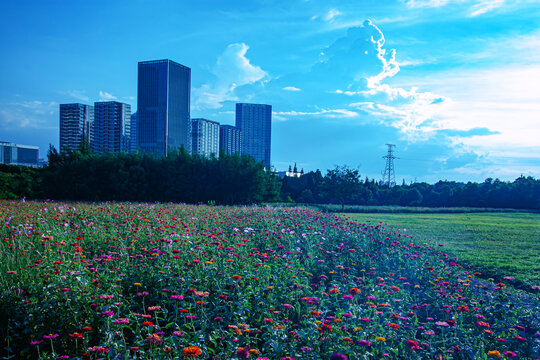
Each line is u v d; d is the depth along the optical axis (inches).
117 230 424.5
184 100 7042.3
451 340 180.9
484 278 390.6
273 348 159.9
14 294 196.9
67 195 1513.3
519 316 220.7
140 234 391.2
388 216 1435.8
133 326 201.5
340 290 249.6
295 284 239.8
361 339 162.2
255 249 340.5
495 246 623.8
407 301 236.8
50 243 297.7
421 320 229.1
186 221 522.6
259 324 199.8
